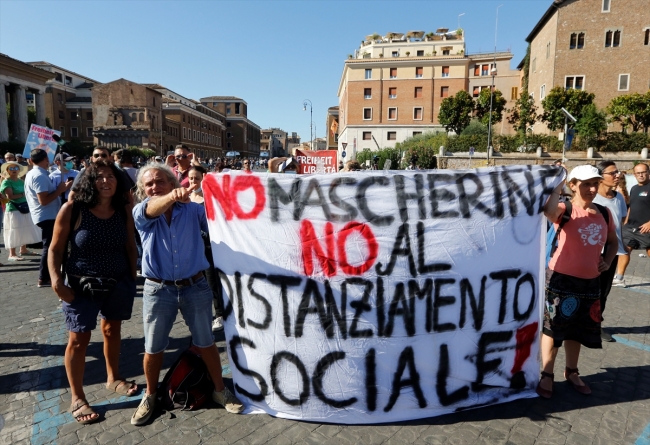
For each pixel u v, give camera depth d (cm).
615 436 274
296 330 288
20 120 4928
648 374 365
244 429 280
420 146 3569
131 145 6375
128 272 319
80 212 284
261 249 289
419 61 5391
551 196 313
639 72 3441
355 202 283
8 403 318
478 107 4334
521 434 275
